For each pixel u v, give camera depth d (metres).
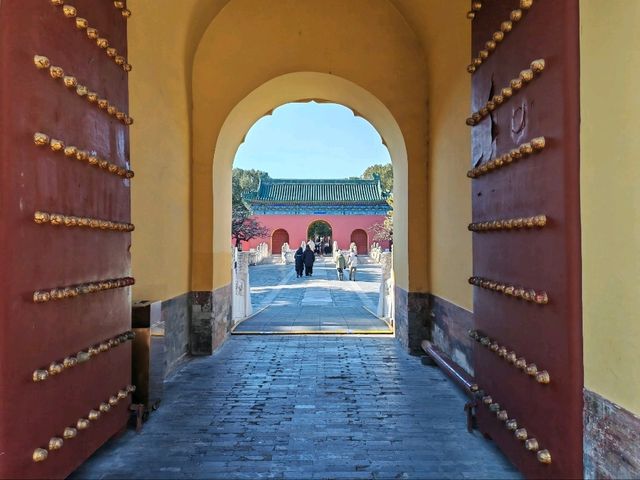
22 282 2.01
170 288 5.09
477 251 3.22
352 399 4.15
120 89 3.13
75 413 2.46
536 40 2.32
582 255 1.99
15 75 1.98
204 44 6.01
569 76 2.03
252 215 36.38
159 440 3.24
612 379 1.81
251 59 6.02
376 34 6.05
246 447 3.14
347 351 6.12
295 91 6.79
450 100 4.94
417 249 5.95
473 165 3.30
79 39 2.56
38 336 2.12
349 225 36.69
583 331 1.99
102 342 2.80
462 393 4.31
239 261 9.38
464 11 4.39
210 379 4.80
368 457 2.99
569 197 2.03
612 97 1.81
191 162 5.95
